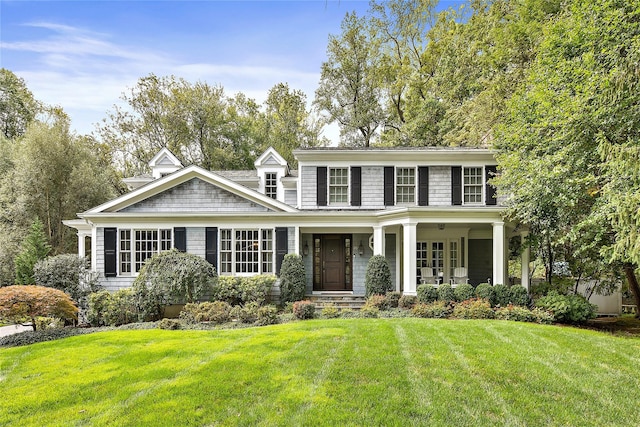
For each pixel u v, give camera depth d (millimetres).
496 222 12375
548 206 10656
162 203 14461
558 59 10172
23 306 9891
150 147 28094
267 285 13312
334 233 15352
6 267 18000
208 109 28703
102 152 27203
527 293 11945
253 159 31406
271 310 10938
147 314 11977
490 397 4738
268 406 4539
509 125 12711
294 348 6863
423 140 24797
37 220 17297
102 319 12102
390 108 28828
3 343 8977
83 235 16234
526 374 5520
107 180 23688
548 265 14391
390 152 14914
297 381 5273
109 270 13867
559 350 6762
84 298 13055
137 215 13898
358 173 15102
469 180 15008
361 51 27359
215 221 14109
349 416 4242
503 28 18516
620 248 6707
